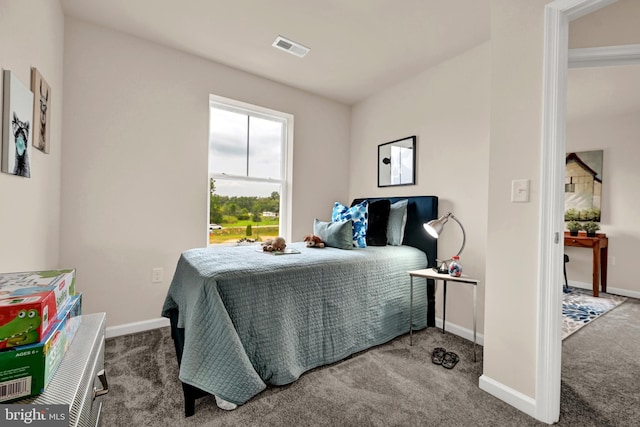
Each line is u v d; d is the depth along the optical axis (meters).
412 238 2.71
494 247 1.63
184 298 1.75
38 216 1.58
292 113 3.21
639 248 3.63
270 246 2.23
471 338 2.32
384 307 2.21
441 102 2.63
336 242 2.48
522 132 1.51
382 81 3.03
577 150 4.12
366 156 3.47
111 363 1.87
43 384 0.63
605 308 3.19
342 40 2.33
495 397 1.58
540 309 1.42
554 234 1.39
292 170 3.24
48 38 1.70
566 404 1.53
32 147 1.44
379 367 1.86
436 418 1.41
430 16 2.02
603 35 1.51
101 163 2.21
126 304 2.33
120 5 1.96
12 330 0.61
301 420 1.39
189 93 2.57
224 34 2.28
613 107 3.52
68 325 0.82
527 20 1.49
